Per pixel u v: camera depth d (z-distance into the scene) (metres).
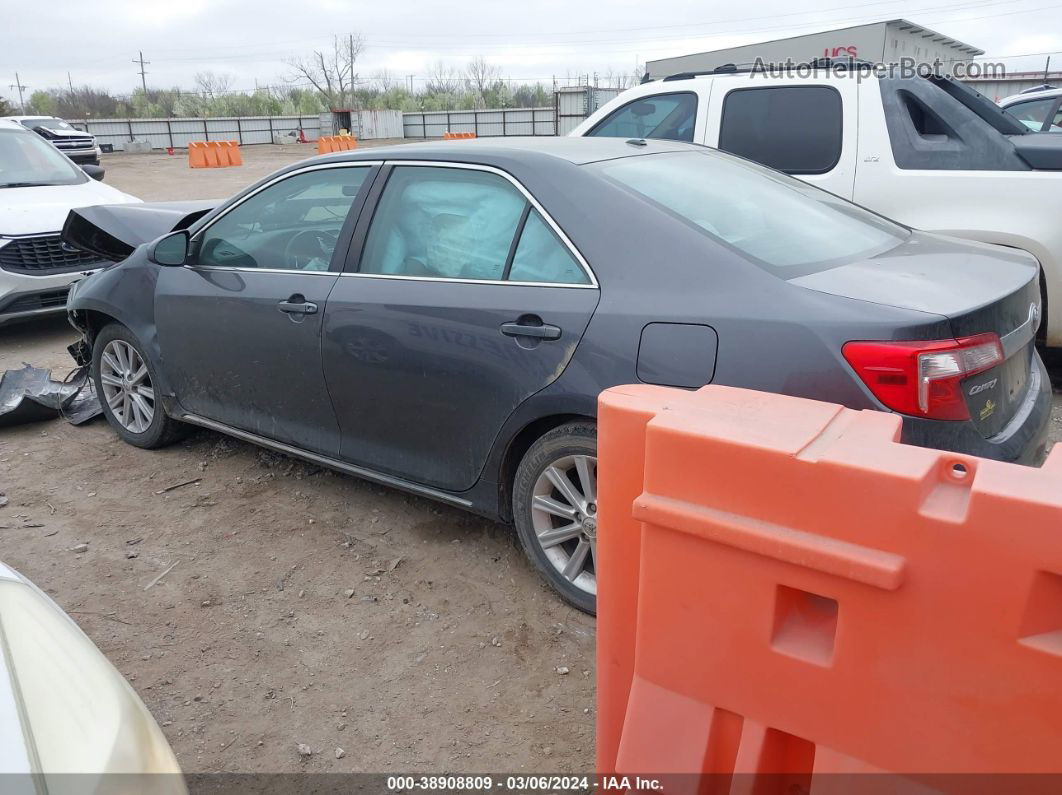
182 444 4.89
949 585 1.47
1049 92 10.27
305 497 4.18
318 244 3.73
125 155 45.12
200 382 4.26
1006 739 1.48
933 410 2.41
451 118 52.38
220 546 3.75
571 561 3.14
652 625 1.84
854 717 1.62
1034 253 4.78
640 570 1.84
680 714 1.84
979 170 4.95
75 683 1.57
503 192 3.21
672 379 2.67
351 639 3.08
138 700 1.69
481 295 3.13
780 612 1.68
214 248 4.16
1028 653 1.42
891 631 1.55
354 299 3.48
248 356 3.94
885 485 1.50
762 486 1.63
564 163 3.16
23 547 3.79
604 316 2.82
